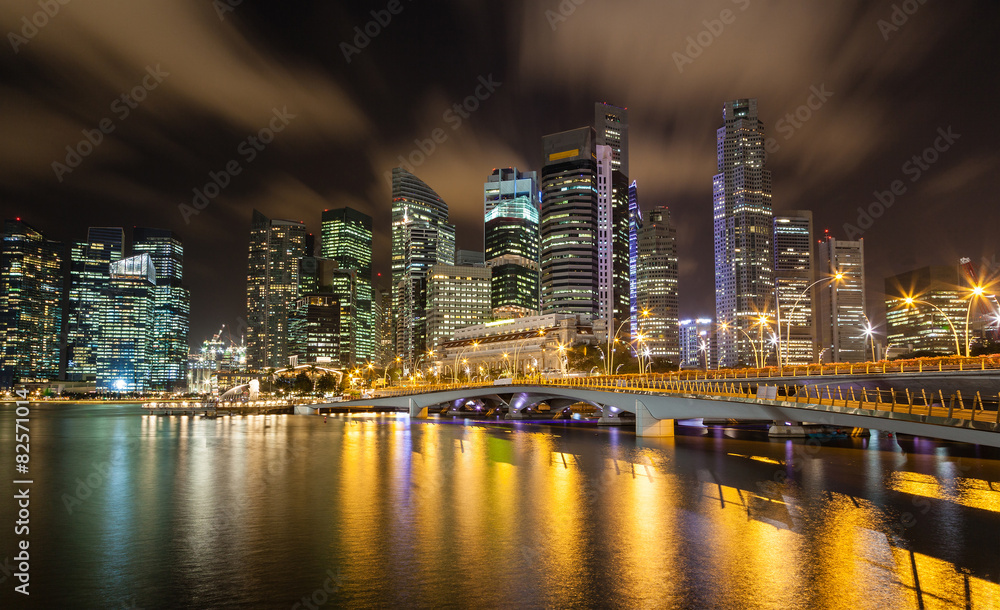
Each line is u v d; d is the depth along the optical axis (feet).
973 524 140.87
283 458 276.00
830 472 219.82
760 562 114.11
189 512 159.22
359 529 140.05
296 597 99.60
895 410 192.44
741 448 302.25
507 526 141.49
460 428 475.31
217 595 101.14
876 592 99.14
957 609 92.73
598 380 450.71
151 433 435.94
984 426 155.94
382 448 318.04
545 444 333.01
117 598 100.27
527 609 93.56
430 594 99.81
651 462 252.01
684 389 339.16
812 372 339.98
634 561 114.93
